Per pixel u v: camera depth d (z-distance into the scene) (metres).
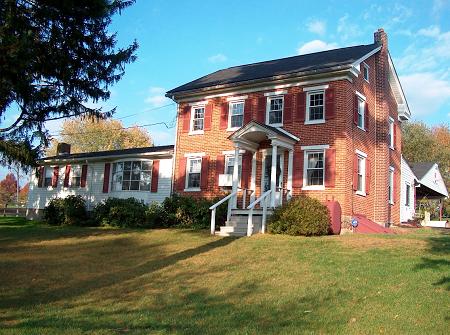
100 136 62.97
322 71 19.75
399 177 26.94
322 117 20.11
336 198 19.06
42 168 31.88
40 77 16.81
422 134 53.91
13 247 15.70
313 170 20.02
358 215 20.12
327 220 17.02
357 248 13.47
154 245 15.82
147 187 26.02
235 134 20.08
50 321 7.52
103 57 18.12
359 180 21.03
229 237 16.92
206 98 23.98
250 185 21.45
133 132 64.25
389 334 6.67
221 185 22.12
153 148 28.31
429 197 36.44
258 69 24.95
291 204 17.36
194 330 7.01
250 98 22.36
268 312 7.97
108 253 14.56
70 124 62.19
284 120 21.00
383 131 23.05
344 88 19.64
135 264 12.74
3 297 9.30
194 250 14.45
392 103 26.47
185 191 23.73
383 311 7.75
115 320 7.63
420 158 52.84
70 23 16.83
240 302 8.68
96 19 17.27
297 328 7.01
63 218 25.23
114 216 23.20
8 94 15.84
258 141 21.41
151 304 8.71
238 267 11.70
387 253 12.56
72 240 17.41
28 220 29.25
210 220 20.36
